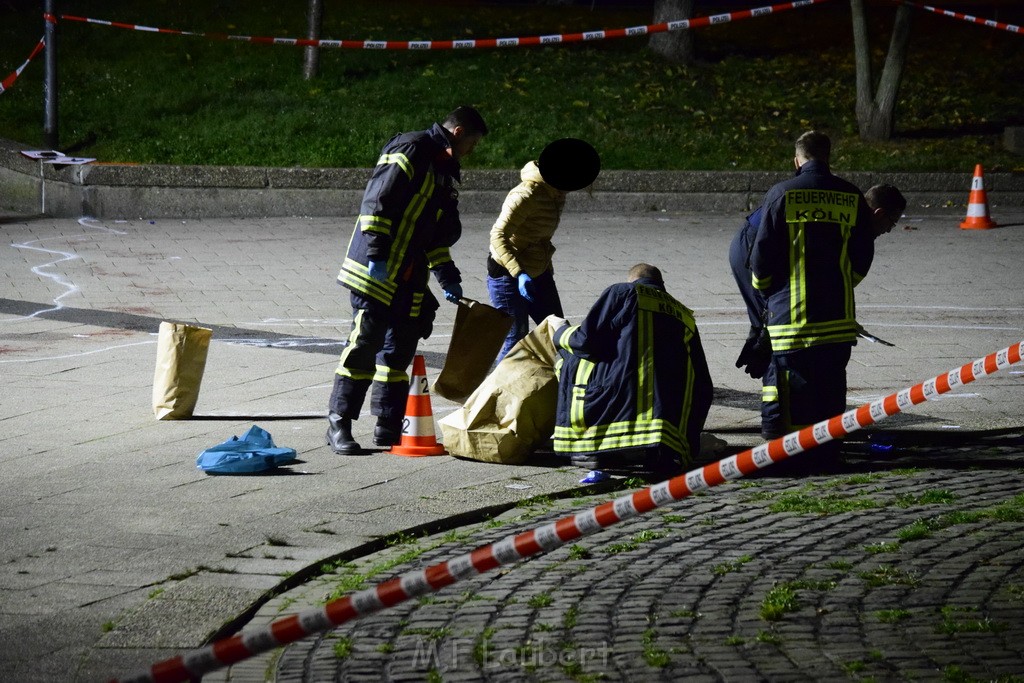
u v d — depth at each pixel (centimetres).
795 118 4650
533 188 1925
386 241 1667
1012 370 2239
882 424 1909
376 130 4334
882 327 2548
